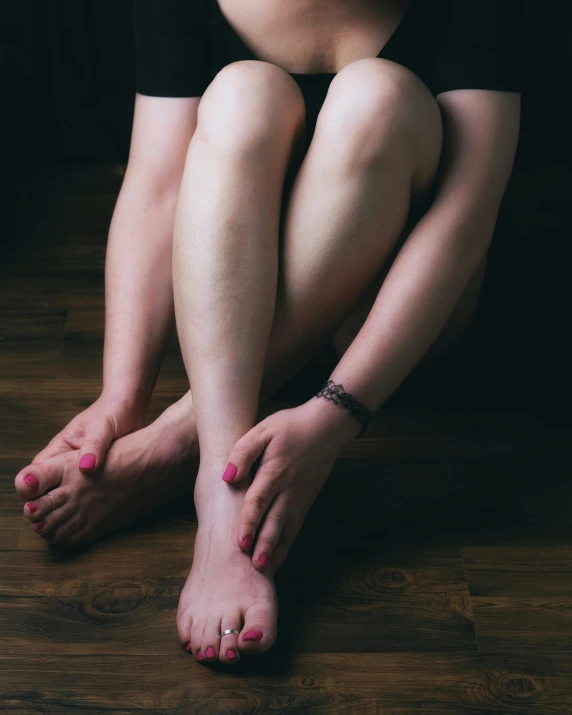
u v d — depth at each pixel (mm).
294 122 1354
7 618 1311
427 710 1222
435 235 1337
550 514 1444
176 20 1425
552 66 2207
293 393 1630
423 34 1408
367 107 1298
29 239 2000
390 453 1538
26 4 2137
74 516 1362
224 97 1321
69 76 2211
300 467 1296
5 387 1645
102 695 1232
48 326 1771
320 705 1226
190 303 1310
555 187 2146
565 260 1920
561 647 1286
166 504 1459
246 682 1246
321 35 1412
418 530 1423
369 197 1311
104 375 1446
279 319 1351
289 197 1349
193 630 1251
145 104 1476
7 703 1225
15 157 2273
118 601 1332
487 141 1359
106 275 1477
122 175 2232
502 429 1580
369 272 1354
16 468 1504
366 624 1309
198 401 1316
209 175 1308
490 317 1790
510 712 1221
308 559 1385
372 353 1319
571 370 1688
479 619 1314
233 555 1274
